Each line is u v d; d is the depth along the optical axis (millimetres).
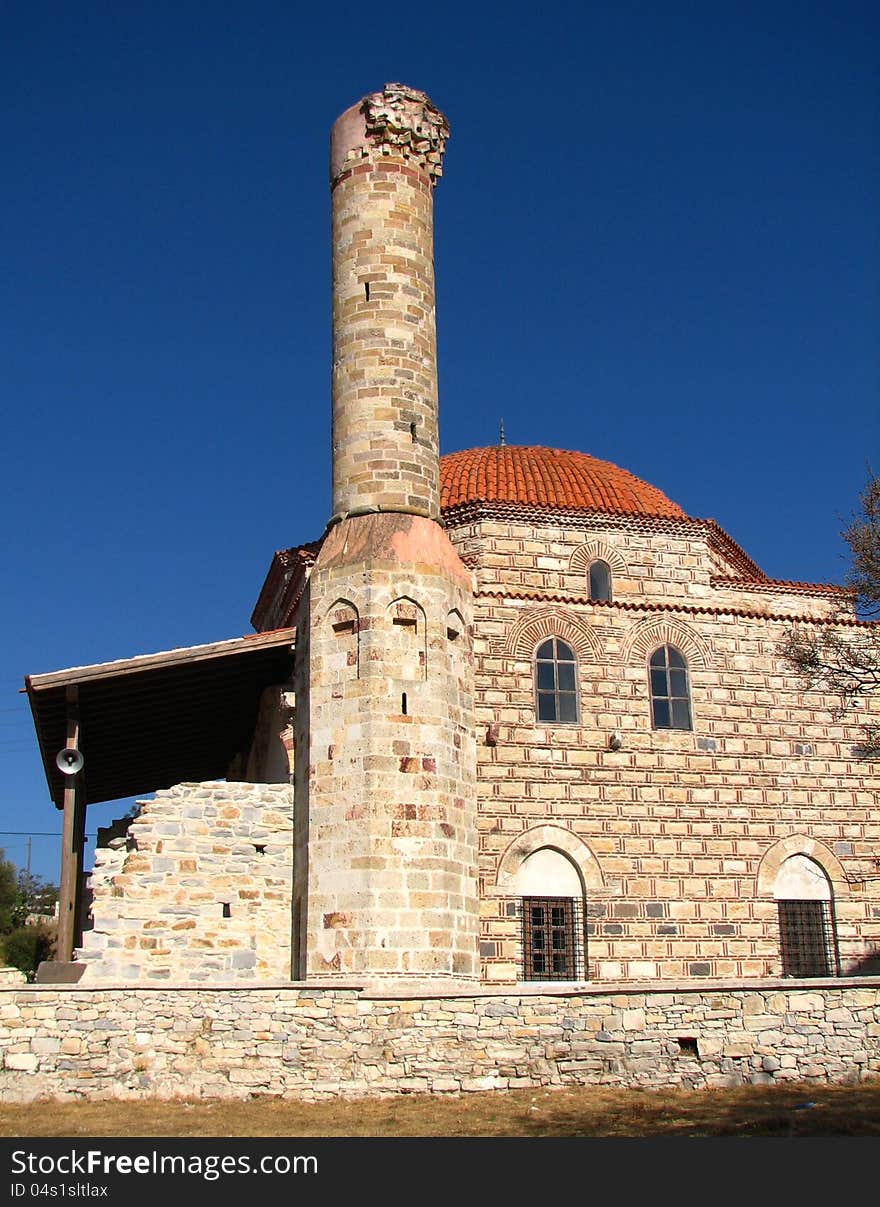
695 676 32844
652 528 36438
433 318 31234
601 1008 22484
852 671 32062
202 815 28156
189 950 27234
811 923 31953
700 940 30750
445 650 28094
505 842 29875
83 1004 21750
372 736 26703
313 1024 21953
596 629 32281
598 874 30391
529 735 30828
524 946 29484
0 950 63094
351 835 26250
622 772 31344
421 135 31875
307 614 28875
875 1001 23297
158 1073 21531
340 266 31172
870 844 32875
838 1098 20984
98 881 28297
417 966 25469
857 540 29031
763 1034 22672
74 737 28594
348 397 30000
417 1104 20891
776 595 37031
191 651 29000
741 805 32094
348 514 29094
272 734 32312
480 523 35156
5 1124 19375
